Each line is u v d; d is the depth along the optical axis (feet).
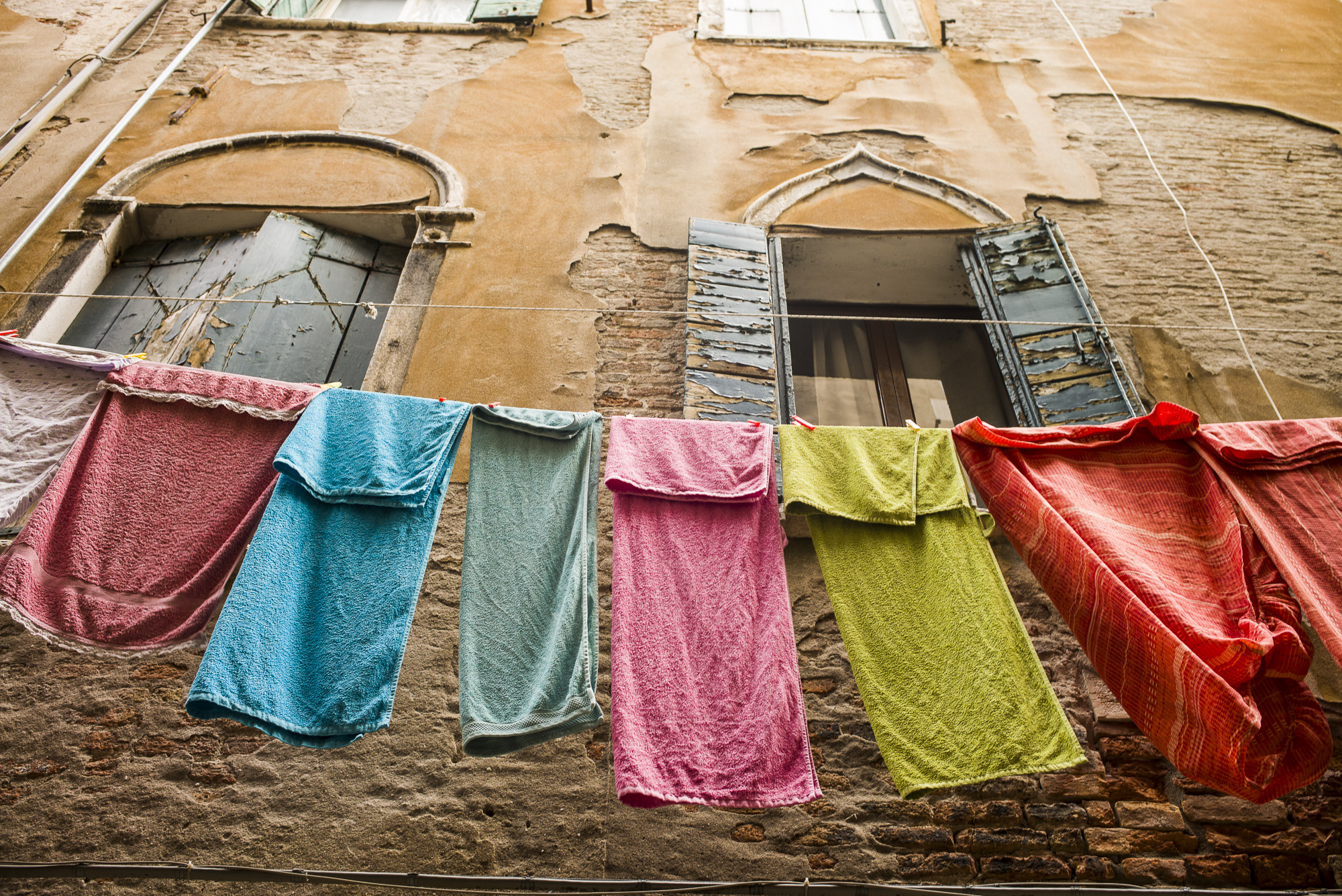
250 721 6.98
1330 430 8.98
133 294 15.30
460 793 9.72
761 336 14.07
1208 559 8.37
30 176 16.65
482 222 16.11
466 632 8.02
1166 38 21.27
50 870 8.04
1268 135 18.88
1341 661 7.14
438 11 22.68
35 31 20.02
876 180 17.47
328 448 8.84
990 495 9.01
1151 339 14.70
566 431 9.44
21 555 7.80
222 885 9.07
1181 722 7.25
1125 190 17.48
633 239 16.08
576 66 19.86
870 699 7.99
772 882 8.77
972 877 9.39
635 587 8.35
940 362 16.72
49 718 10.11
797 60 20.36
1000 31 21.42
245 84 19.02
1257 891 8.99
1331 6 22.12
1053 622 11.33
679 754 7.43
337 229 16.48
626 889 9.10
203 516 8.53
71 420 8.96
